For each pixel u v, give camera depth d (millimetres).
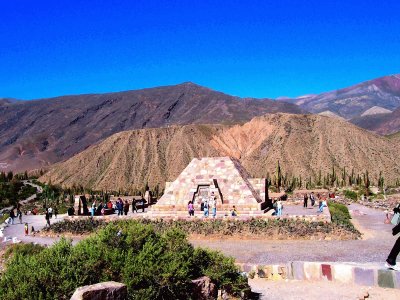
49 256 11602
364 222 44406
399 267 13844
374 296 12922
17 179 131875
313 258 24453
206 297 12969
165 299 11773
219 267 14172
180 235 14156
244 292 14086
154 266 11812
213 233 33906
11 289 10352
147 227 13617
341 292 13688
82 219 43438
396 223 13383
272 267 17000
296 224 34312
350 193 82125
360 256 24688
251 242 31672
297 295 14039
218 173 43562
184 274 12211
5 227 49094
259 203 41844
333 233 32312
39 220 57500
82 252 11766
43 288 10477
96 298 9148
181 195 43531
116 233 12961
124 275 11336
